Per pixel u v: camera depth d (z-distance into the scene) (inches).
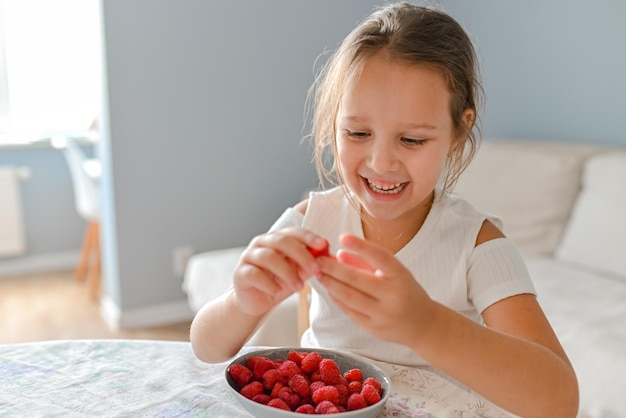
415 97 31.4
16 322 124.3
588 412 63.5
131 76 112.7
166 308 123.9
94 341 39.4
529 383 29.5
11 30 155.8
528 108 118.9
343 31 128.8
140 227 118.8
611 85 104.0
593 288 82.0
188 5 114.7
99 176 130.1
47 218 157.2
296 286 28.0
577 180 99.8
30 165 154.0
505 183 104.3
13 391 33.3
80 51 161.3
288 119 127.1
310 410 28.8
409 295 27.2
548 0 112.3
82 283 147.6
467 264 37.8
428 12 35.4
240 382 32.0
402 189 33.6
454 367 29.2
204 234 124.2
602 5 103.8
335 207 40.8
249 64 121.7
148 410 31.5
